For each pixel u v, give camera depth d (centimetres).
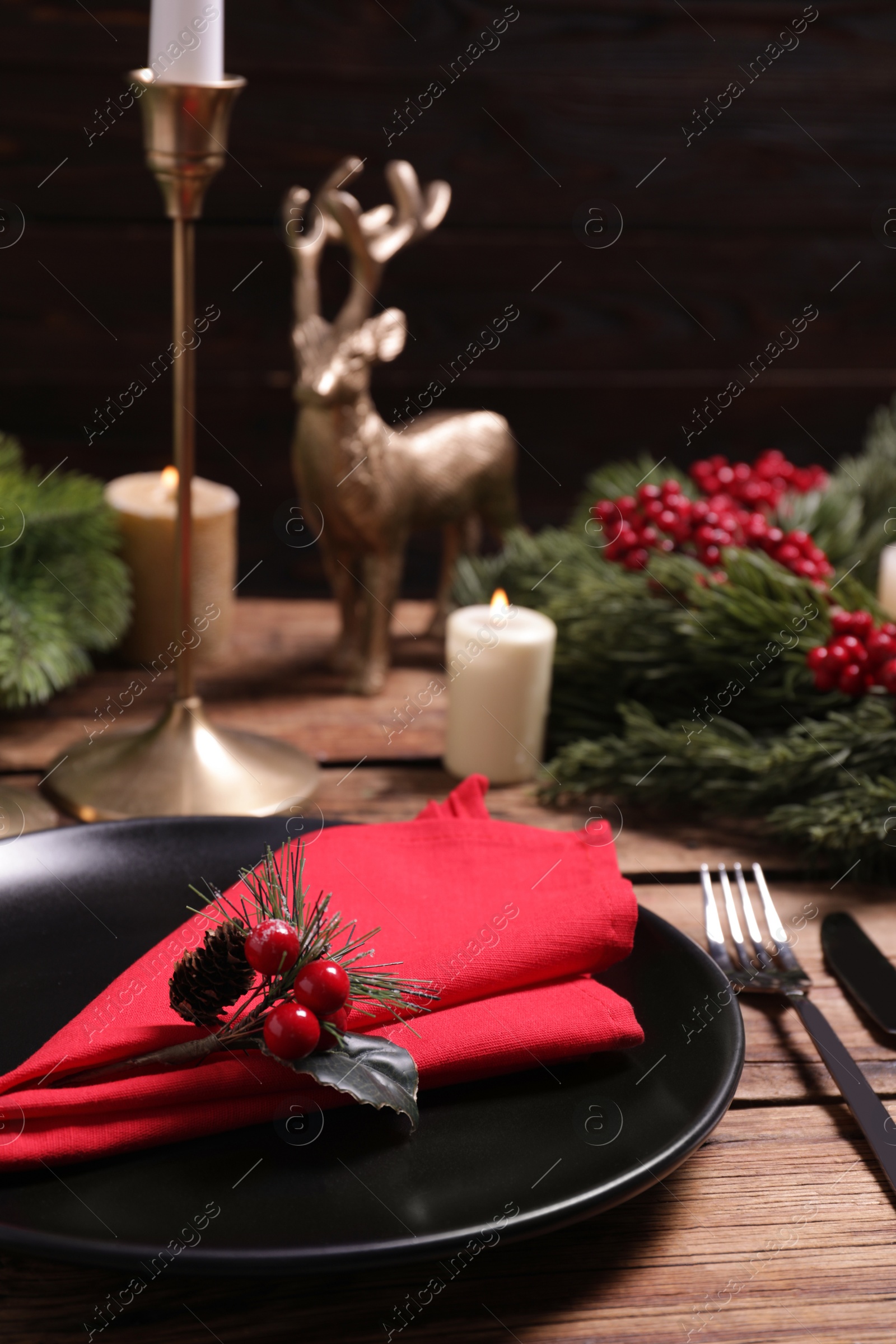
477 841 84
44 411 124
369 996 76
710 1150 78
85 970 80
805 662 95
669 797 97
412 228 100
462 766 97
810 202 129
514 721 97
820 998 84
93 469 126
